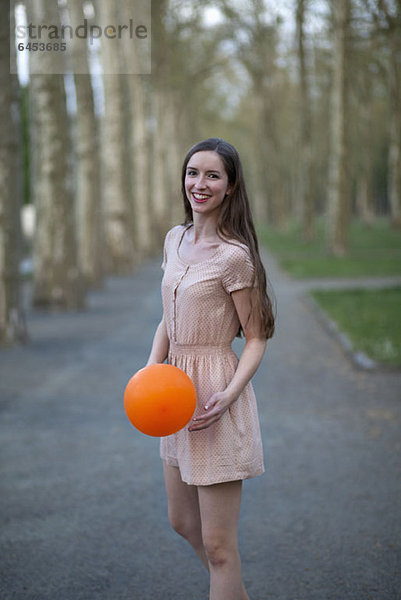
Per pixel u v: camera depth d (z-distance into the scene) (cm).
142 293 1708
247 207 245
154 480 448
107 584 311
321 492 420
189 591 305
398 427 555
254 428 247
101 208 1805
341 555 335
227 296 238
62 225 1359
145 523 379
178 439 244
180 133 4181
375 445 511
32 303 1378
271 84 4097
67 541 357
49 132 1327
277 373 774
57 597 300
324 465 470
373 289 1516
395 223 3856
